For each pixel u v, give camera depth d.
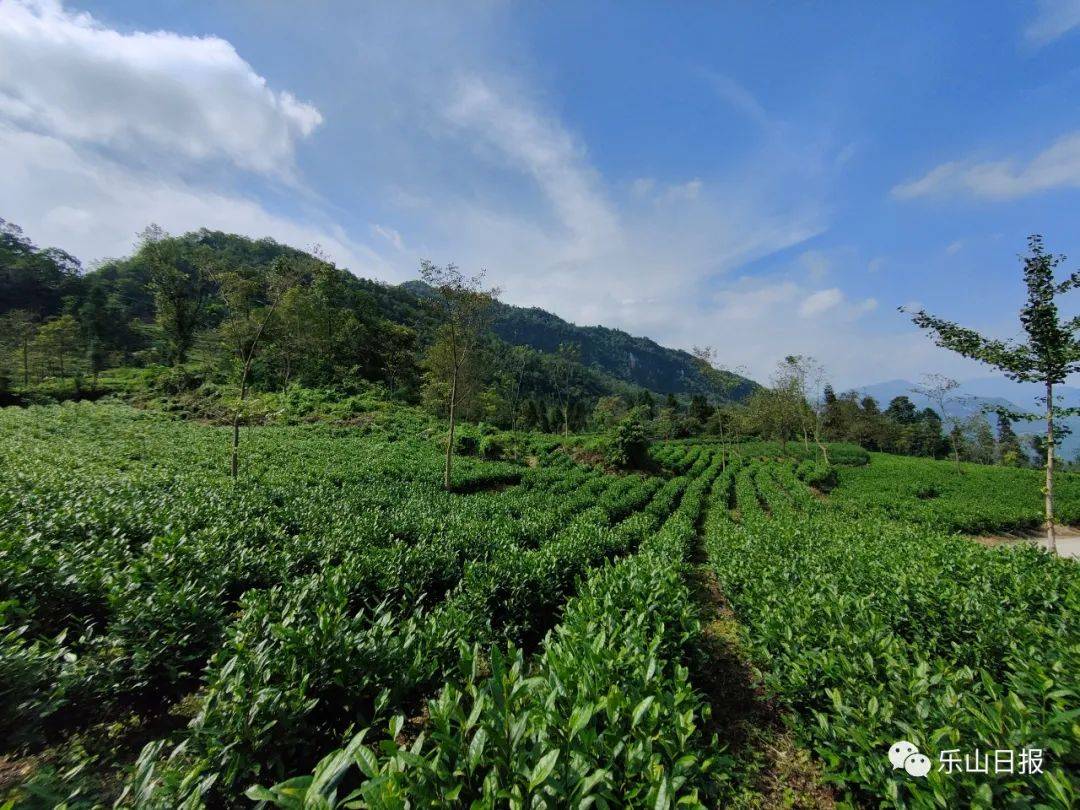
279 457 19.72
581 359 169.00
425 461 22.44
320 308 46.75
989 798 2.21
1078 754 2.46
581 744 2.40
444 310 17.89
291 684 3.28
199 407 31.97
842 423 58.59
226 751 2.77
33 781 2.72
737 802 3.49
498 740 2.24
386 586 6.07
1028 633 4.20
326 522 9.25
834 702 3.36
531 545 10.26
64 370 44.47
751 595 6.34
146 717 4.07
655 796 2.17
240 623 4.03
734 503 22.83
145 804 2.34
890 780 2.68
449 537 8.56
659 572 5.91
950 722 2.80
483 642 4.84
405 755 2.05
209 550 6.14
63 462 13.45
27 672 3.40
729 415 41.38
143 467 14.34
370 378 51.50
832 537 10.14
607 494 19.69
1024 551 7.39
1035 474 32.31
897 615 5.14
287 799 1.95
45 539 6.20
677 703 3.08
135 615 4.30
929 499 23.89
